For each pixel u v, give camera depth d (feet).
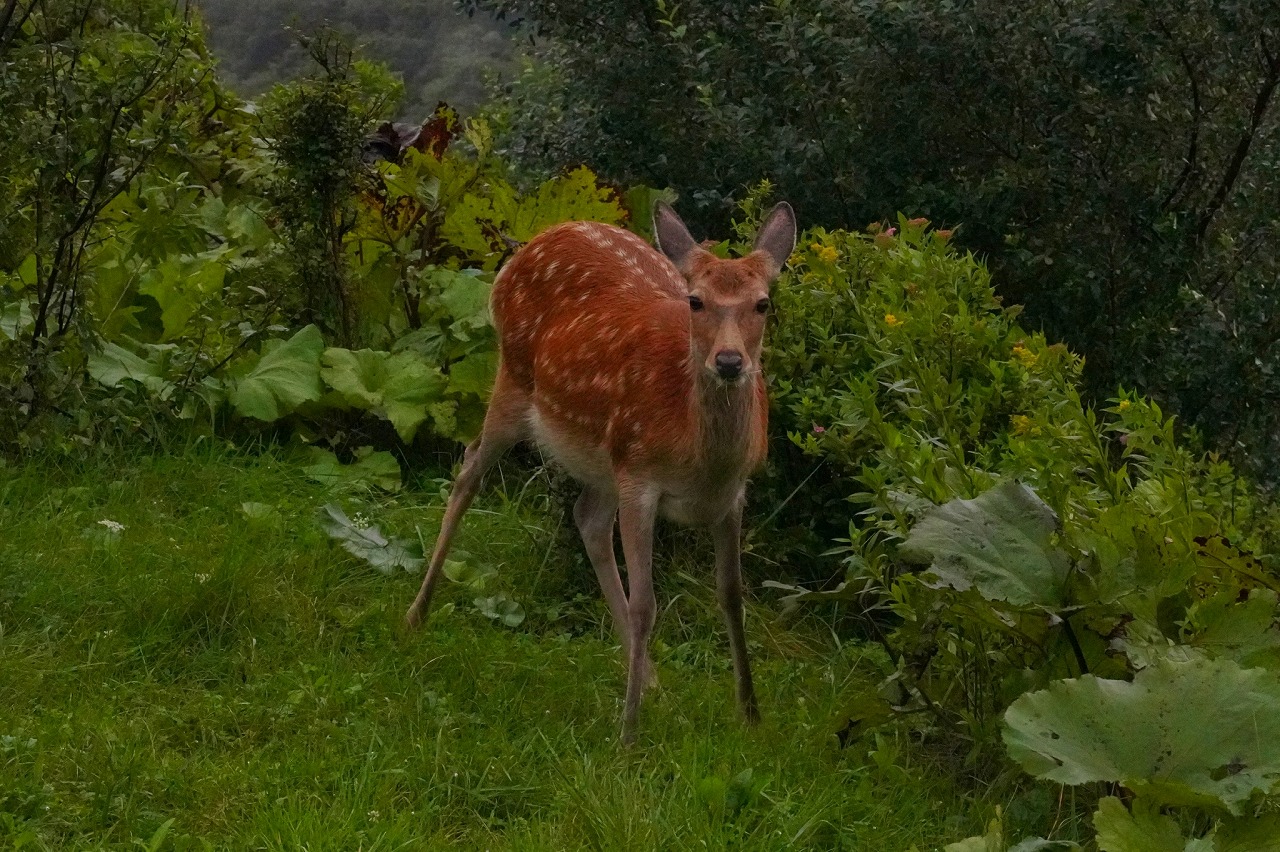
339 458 25.46
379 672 18.35
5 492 21.13
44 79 21.79
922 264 24.14
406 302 27.30
